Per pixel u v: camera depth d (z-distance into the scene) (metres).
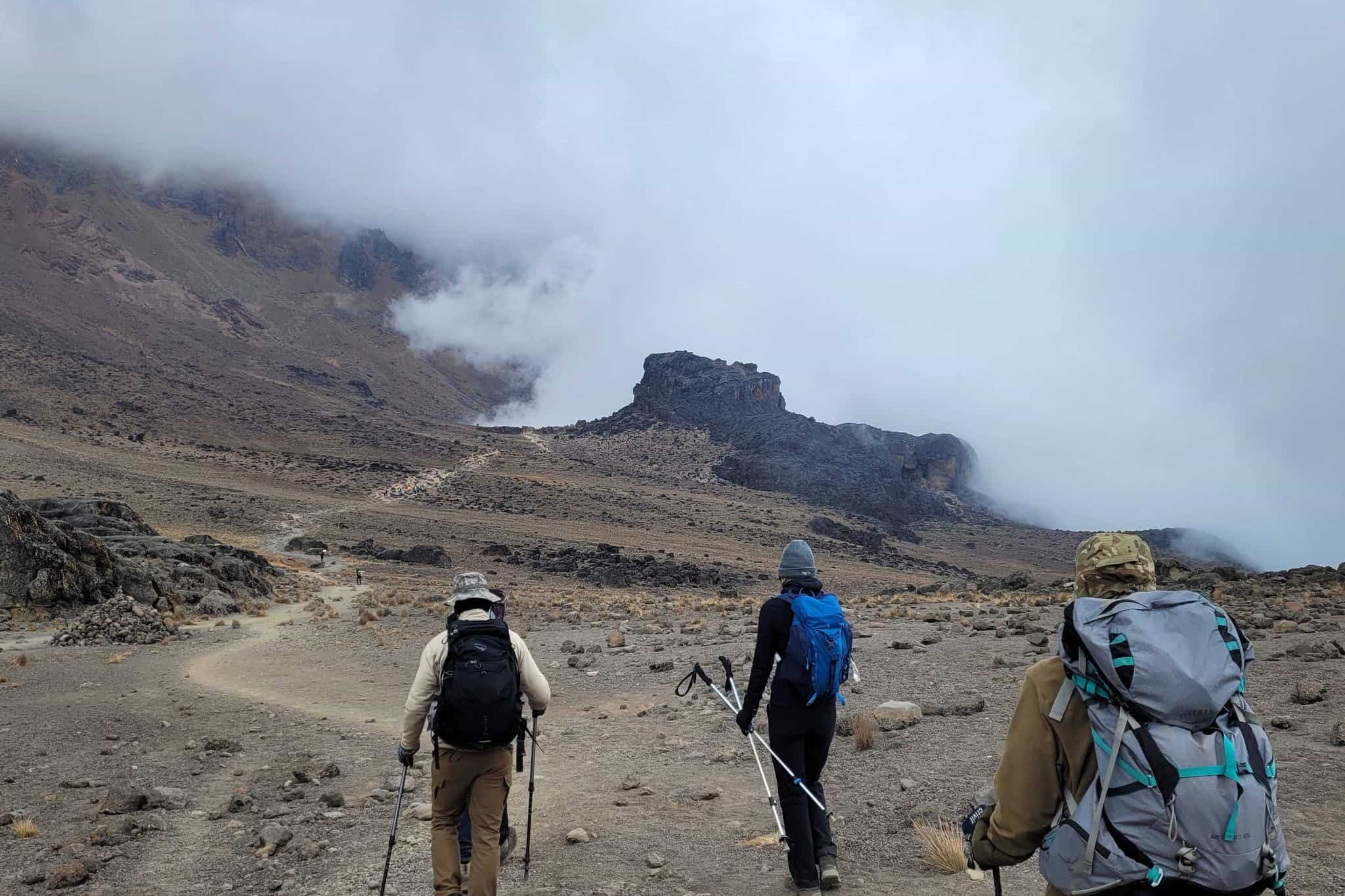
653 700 13.76
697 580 84.06
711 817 7.51
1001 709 10.30
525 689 5.50
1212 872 2.57
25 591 32.00
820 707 5.47
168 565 39.75
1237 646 2.75
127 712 15.39
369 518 125.44
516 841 6.68
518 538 123.56
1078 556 3.13
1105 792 2.67
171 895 6.42
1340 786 6.44
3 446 127.88
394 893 6.25
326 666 21.58
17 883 6.73
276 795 9.33
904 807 7.15
